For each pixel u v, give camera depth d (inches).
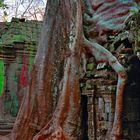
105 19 523.8
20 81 804.0
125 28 473.1
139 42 416.2
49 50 535.8
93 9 550.0
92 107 450.3
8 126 727.1
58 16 547.5
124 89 440.8
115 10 520.4
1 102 790.5
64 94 472.1
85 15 552.7
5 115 788.6
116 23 509.4
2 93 794.2
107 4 531.2
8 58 797.9
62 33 531.5
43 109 507.5
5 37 807.1
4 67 796.6
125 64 444.1
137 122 452.8
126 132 439.8
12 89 799.7
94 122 447.2
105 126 436.1
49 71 522.6
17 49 799.7
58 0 554.6
